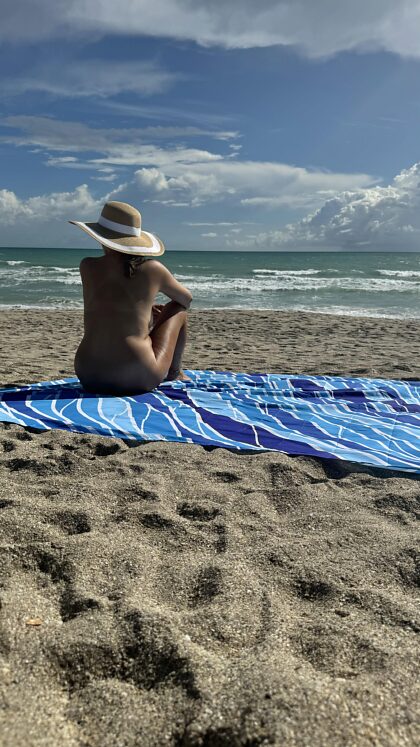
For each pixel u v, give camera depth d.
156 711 1.59
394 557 2.44
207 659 1.76
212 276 33.88
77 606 2.05
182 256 88.88
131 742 1.48
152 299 4.56
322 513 2.87
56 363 7.17
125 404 4.39
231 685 1.64
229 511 2.85
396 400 4.89
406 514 2.88
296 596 2.18
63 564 2.31
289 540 2.58
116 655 1.80
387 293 23.38
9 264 46.19
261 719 1.50
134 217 4.48
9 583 2.18
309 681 1.65
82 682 1.72
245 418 4.24
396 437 3.94
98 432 3.92
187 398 4.62
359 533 2.65
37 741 1.45
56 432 3.90
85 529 2.64
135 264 4.44
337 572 2.31
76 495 2.95
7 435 3.85
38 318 13.40
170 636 1.86
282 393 4.94
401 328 12.14
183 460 3.49
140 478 3.21
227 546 2.51
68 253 85.75
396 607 2.08
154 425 4.02
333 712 1.53
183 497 3.02
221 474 3.30
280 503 2.98
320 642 1.87
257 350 8.86
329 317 14.27
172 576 2.27
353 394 5.01
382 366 7.15
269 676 1.66
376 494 3.11
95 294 4.52
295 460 3.53
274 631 1.92
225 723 1.51
